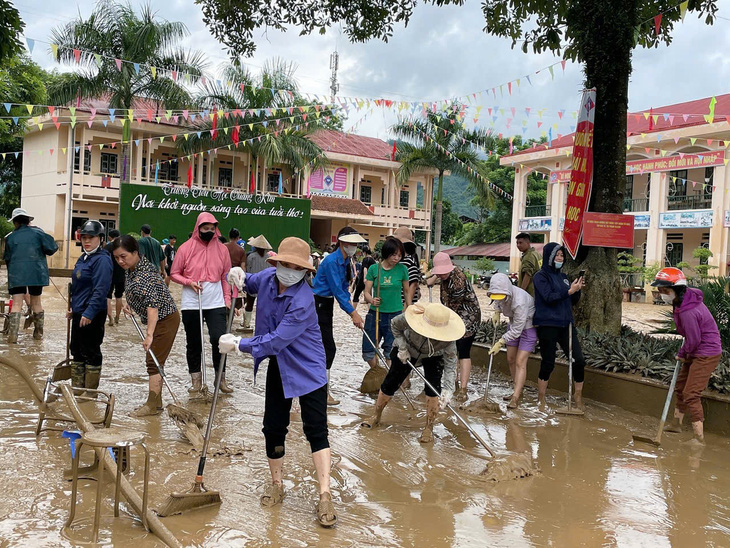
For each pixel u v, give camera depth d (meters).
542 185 45.91
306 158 31.67
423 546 3.73
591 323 9.36
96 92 23.95
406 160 34.28
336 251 6.83
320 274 6.82
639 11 10.13
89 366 6.53
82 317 6.25
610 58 9.44
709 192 29.41
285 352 4.16
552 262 7.11
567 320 7.12
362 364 9.61
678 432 6.65
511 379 8.98
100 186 29.36
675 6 9.98
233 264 11.56
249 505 4.16
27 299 10.27
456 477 4.95
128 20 23.72
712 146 26.27
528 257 8.51
